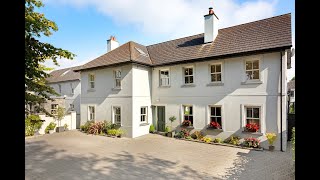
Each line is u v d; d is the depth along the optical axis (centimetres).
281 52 1076
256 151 1052
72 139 1378
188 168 800
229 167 812
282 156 962
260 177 710
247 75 1196
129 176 718
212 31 1420
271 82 1102
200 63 1357
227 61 1249
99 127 1576
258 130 1139
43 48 482
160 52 1691
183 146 1163
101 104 1667
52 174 734
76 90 2427
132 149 1101
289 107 1438
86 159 916
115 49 1781
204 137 1282
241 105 1188
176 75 1472
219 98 1269
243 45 1229
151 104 1608
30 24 479
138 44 1844
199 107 1352
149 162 875
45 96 616
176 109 1464
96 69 1689
